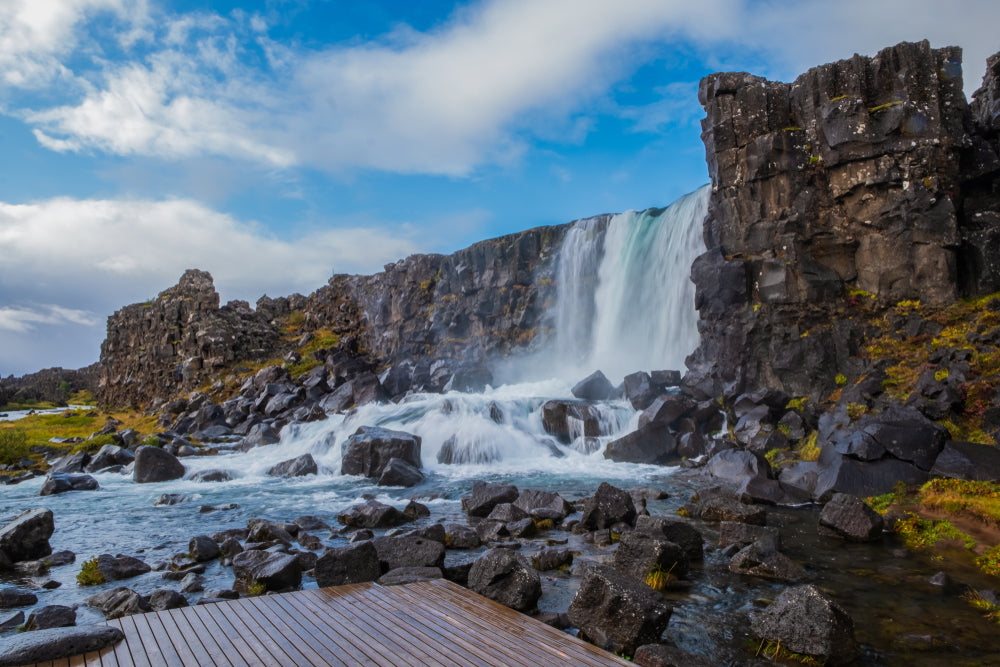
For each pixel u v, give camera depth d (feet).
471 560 41.29
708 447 88.07
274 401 144.77
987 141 89.81
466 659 25.08
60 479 81.92
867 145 88.48
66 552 49.60
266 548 49.21
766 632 30.19
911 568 41.81
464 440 94.48
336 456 101.96
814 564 43.06
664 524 44.01
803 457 75.36
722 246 100.58
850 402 76.89
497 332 166.71
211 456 110.73
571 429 100.68
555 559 43.68
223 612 30.50
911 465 60.70
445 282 183.32
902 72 88.63
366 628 28.45
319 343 206.08
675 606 35.68
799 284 91.50
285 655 25.16
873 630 31.89
